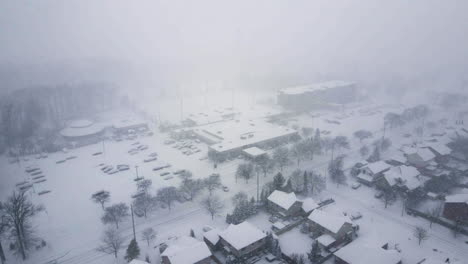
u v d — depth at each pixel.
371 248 79.56
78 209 106.31
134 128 189.38
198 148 158.88
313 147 143.38
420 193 110.94
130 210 104.00
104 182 125.00
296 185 114.88
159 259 82.88
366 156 147.50
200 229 95.19
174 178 127.19
